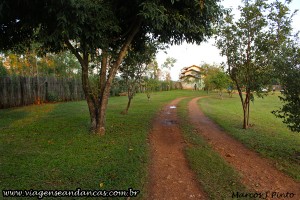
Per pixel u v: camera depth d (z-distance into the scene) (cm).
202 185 406
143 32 873
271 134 784
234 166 498
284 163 516
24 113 1119
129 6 680
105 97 716
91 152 546
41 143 609
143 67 1191
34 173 428
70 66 2920
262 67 834
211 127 901
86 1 497
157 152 580
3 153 530
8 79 1373
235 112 1341
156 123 942
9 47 843
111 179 412
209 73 3231
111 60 883
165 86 4156
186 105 1661
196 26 675
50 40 523
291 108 546
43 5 520
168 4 622
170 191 386
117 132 746
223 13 727
